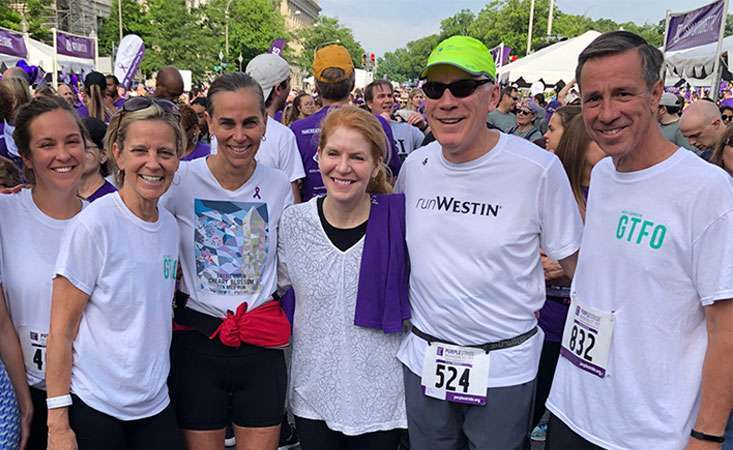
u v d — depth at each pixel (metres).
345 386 2.43
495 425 2.35
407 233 2.41
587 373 2.10
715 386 1.81
